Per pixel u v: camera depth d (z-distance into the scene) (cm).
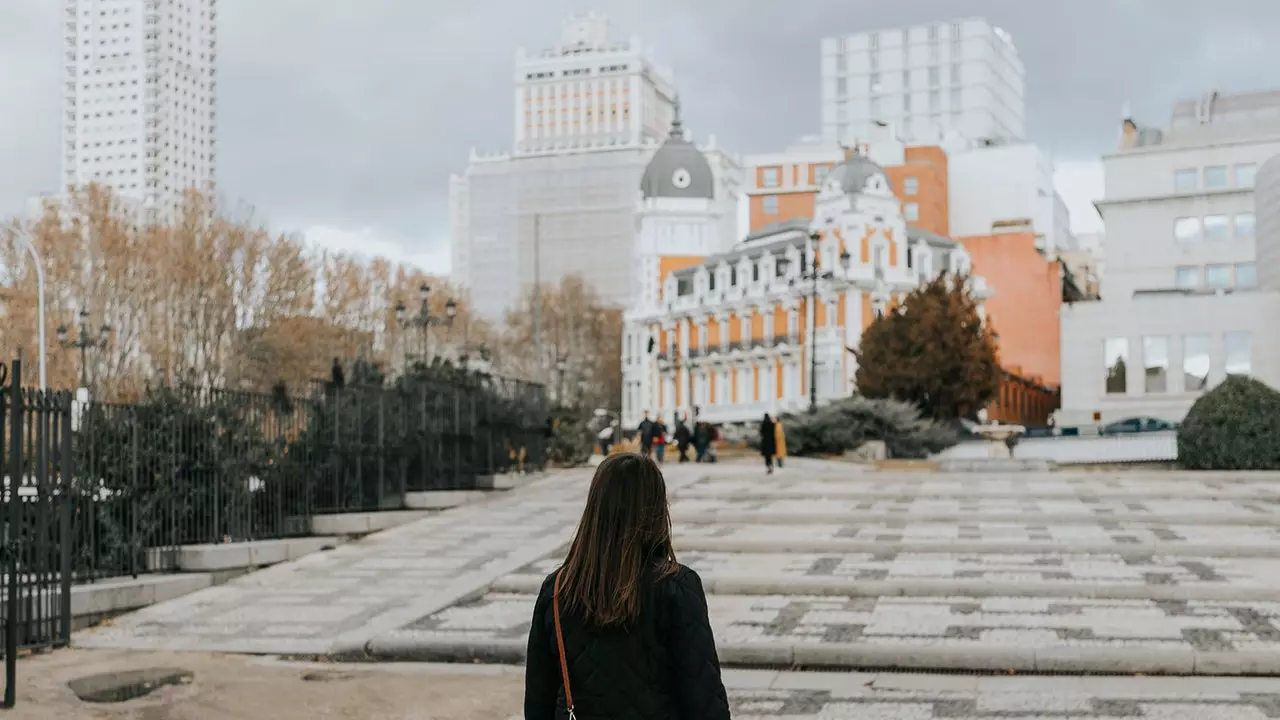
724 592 1767
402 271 10400
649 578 482
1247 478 3347
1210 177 8262
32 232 7169
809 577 1798
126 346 6838
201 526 2119
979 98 16188
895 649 1327
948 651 1311
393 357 9425
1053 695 1151
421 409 3022
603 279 19862
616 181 19950
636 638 477
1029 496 2866
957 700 1148
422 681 1317
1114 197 8400
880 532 2303
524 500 3050
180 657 1484
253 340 7138
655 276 11719
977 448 5266
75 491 1811
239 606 1812
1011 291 9438
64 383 6369
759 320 9106
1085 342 7362
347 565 2150
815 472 3897
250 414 2270
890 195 8412
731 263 9594
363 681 1319
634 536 484
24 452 1602
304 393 3259
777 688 1235
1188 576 1747
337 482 2575
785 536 2272
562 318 12488
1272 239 7556
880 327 5972
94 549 1858
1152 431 6388
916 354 5806
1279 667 1227
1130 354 7269
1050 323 9388
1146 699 1119
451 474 3170
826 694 1198
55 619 1546
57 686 1305
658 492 496
